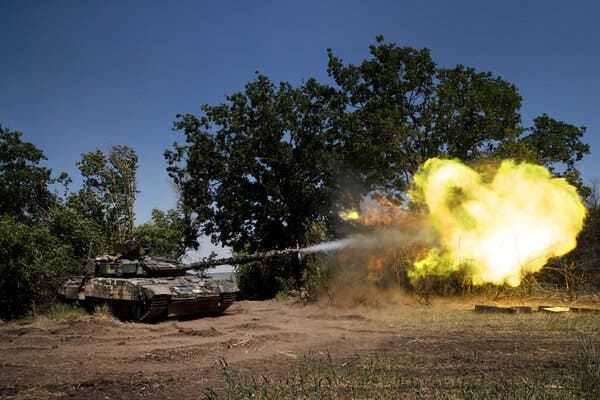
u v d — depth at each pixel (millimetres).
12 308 18094
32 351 10648
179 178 34656
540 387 6371
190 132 32625
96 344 11570
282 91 32531
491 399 5984
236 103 32719
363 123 28922
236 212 32625
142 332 13438
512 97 25203
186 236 33594
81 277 18719
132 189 30062
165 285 16172
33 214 31438
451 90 25547
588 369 6684
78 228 21953
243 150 31906
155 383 7438
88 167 30328
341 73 30547
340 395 6543
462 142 25141
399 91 28578
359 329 12711
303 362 8695
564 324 11820
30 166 32125
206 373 8078
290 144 32656
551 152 26281
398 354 9148
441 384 6910
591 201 21016
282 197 32594
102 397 6742
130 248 18031
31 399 6730
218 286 17641
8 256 17938
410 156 25047
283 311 17875
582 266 19078
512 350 9141
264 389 6398
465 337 10844
